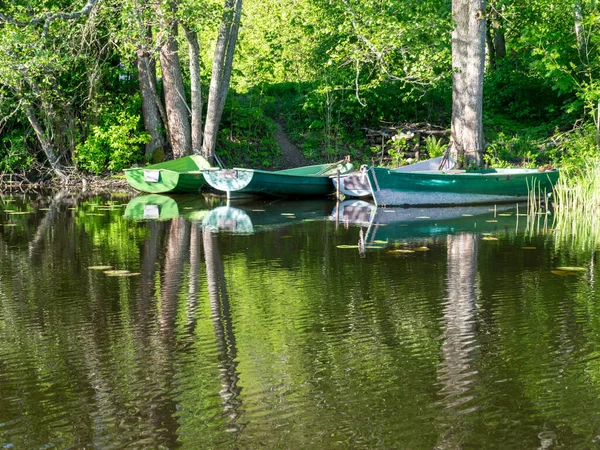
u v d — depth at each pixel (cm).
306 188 1852
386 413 472
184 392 508
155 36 2066
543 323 664
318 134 2453
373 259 975
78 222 1375
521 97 2584
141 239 1159
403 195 1639
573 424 454
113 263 961
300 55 2481
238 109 2383
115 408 482
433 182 1644
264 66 2483
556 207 1461
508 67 2628
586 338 619
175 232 1237
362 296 770
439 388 511
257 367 555
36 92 2019
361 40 1869
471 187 1678
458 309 713
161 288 814
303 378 532
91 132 2181
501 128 2470
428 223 1348
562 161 1945
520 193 1738
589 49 2275
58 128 2184
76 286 827
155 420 465
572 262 945
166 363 565
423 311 708
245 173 1758
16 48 1655
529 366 552
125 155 2148
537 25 2112
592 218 1402
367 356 577
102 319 689
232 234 1212
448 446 429
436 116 2506
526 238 1149
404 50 1800
